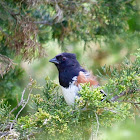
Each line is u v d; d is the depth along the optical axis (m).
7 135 7.27
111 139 8.47
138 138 8.62
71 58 9.62
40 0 10.59
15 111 10.88
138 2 12.28
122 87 7.41
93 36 11.95
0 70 9.45
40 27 11.62
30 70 12.17
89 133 7.86
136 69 8.27
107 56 13.08
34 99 8.57
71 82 9.22
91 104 7.30
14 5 10.77
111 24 12.27
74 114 7.45
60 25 11.77
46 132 7.40
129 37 12.60
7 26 10.59
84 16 11.63
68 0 11.41
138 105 8.07
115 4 11.79
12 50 10.62
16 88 11.05
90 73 9.60
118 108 7.31
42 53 10.16
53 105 8.52
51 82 8.95
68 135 7.61
